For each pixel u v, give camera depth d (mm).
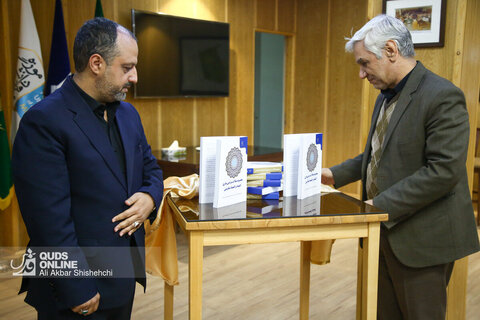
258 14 5547
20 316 2531
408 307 1816
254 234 1432
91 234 1403
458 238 1729
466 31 2125
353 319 2586
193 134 5016
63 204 1326
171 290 1987
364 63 1754
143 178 1662
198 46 4762
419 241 1735
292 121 6312
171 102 4750
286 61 6250
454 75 2117
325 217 1446
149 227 1839
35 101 3365
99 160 1393
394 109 1752
